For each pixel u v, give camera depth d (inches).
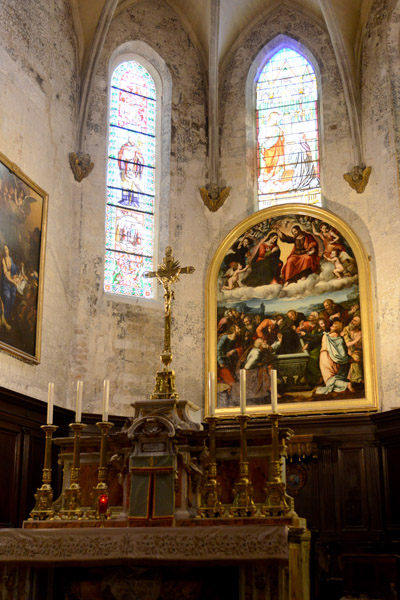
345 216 729.0
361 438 649.0
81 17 747.4
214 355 722.2
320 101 777.6
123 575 394.6
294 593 368.2
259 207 775.7
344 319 691.4
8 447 561.0
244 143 787.4
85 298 697.0
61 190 692.7
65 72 717.9
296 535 363.3
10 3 626.5
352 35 770.8
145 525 379.2
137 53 805.2
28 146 634.8
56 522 387.5
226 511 393.4
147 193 773.3
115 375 693.3
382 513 624.7
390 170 706.8
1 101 595.8
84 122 733.3
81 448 427.5
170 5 818.8
